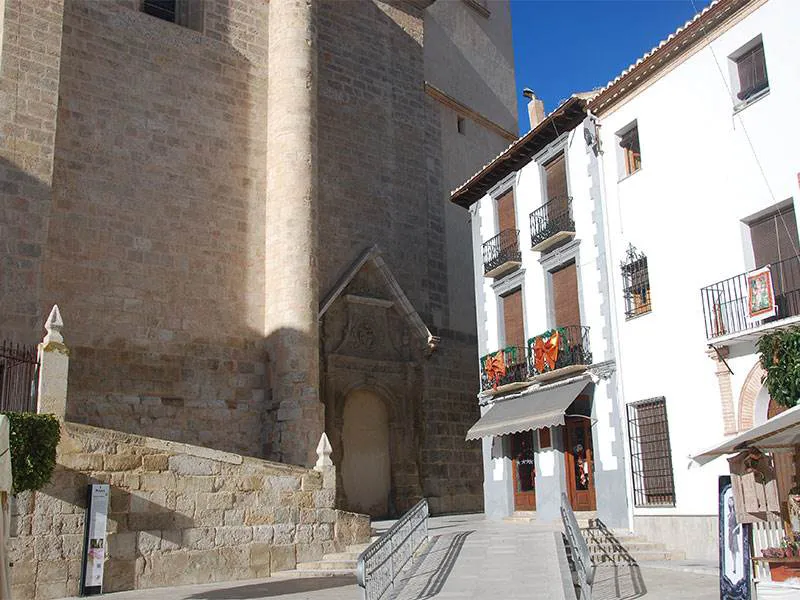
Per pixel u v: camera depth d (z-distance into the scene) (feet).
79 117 77.51
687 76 61.77
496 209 85.51
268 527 56.13
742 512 33.06
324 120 99.19
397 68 110.63
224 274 84.17
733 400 54.54
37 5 73.67
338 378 90.22
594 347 68.08
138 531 50.08
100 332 74.64
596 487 65.87
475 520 78.89
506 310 82.12
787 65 54.03
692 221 59.82
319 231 94.58
